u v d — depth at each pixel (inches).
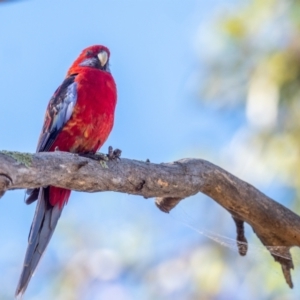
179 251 516.1
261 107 457.4
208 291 491.2
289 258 371.9
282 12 472.4
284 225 364.2
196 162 351.6
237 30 480.1
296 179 458.3
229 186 357.1
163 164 342.0
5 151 284.4
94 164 312.7
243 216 367.2
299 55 458.9
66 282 516.7
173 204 358.6
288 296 478.3
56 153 300.2
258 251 414.3
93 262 523.5
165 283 506.6
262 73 462.6
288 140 459.5
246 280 487.8
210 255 497.7
